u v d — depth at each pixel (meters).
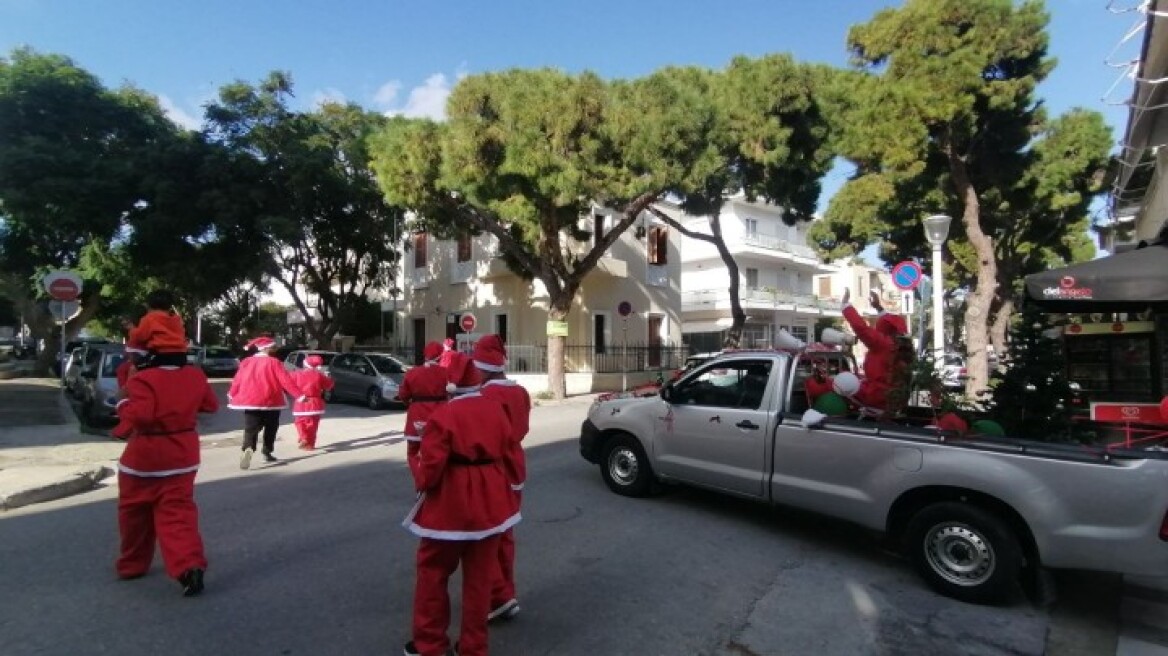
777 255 39.78
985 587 4.75
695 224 39.78
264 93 25.88
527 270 23.03
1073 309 7.72
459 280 28.59
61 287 15.13
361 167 26.02
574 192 15.03
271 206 24.73
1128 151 12.12
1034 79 13.30
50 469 8.45
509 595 4.34
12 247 26.58
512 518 3.72
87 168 23.00
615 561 5.50
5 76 22.95
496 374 4.32
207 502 7.25
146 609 4.43
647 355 27.16
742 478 6.32
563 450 10.50
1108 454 4.38
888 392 6.17
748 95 16.75
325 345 29.02
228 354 33.41
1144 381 8.91
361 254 28.61
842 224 25.95
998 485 4.70
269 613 4.38
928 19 13.23
